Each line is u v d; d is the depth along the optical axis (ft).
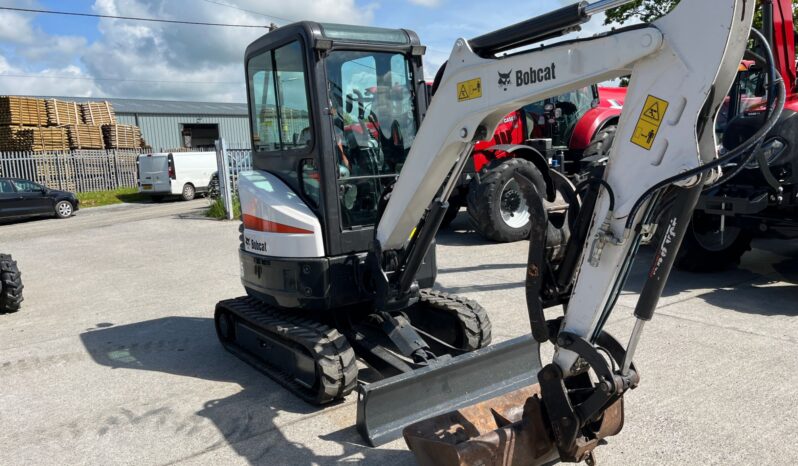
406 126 15.11
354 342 14.87
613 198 8.52
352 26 13.91
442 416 10.42
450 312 15.29
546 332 9.30
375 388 11.60
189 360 17.08
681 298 20.44
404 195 12.17
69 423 13.41
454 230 35.60
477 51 10.21
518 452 9.41
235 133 126.62
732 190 20.83
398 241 13.11
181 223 45.44
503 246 30.42
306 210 13.92
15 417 13.82
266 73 15.11
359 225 14.42
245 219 15.49
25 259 34.22
